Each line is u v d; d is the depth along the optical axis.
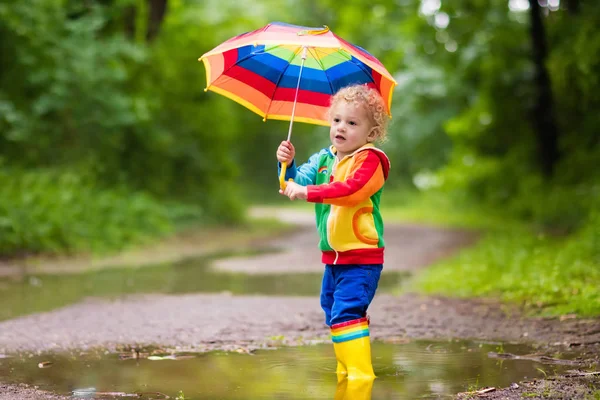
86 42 17.78
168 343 6.09
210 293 9.49
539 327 6.56
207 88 5.12
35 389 4.50
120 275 11.73
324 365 5.18
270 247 17.44
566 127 21.94
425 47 23.47
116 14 19.83
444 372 4.89
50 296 9.16
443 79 31.61
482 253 11.84
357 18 25.11
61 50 17.39
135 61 20.14
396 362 5.23
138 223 17.88
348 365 4.74
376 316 7.36
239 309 7.88
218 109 24.12
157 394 4.35
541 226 18.45
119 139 19.98
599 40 15.14
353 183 4.65
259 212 34.16
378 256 4.82
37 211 14.38
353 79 5.32
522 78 23.30
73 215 15.34
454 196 28.39
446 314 7.43
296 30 4.64
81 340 6.20
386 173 4.84
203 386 4.54
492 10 22.02
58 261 13.65
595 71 15.62
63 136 18.02
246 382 4.66
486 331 6.50
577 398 4.08
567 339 6.00
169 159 22.42
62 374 4.92
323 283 5.04
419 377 4.75
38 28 16.97
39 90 17.66
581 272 8.60
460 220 24.58
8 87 17.22
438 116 38.19
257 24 27.56
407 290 9.58
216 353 5.66
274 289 10.01
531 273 8.90
